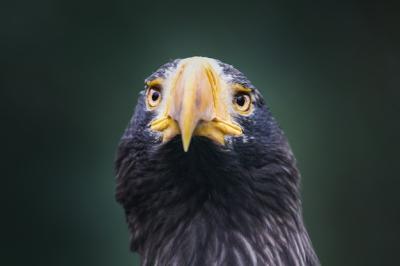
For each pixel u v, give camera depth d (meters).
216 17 13.44
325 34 14.24
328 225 13.59
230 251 7.05
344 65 14.56
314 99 13.88
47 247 12.95
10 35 13.39
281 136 7.41
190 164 6.97
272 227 7.18
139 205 7.32
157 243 7.23
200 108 6.75
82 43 13.36
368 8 14.87
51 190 13.10
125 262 12.46
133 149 7.26
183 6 13.39
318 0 14.16
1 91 13.34
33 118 13.29
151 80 7.20
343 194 13.80
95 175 12.97
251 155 7.12
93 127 13.13
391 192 14.43
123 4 13.34
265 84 13.41
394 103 14.84
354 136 14.33
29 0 13.41
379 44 15.07
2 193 13.18
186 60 7.02
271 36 13.64
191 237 7.11
